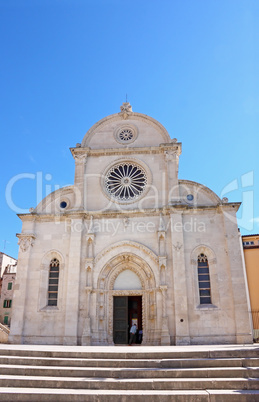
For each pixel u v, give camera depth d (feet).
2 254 200.54
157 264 100.27
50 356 56.44
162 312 94.89
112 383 44.32
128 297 104.88
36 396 41.50
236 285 95.61
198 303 96.53
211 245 101.35
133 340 97.91
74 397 41.24
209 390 42.60
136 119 119.85
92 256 103.04
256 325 112.88
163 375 46.98
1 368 50.31
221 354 53.16
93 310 98.02
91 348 69.21
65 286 101.71
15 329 97.81
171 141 114.21
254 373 46.42
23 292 101.24
